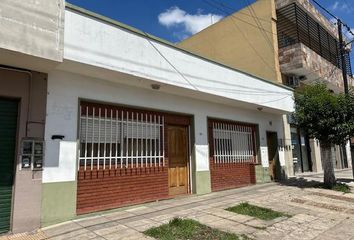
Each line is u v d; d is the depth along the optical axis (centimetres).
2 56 542
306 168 1775
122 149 788
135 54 743
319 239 567
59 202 643
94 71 695
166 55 823
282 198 942
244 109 1251
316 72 1566
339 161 2197
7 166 589
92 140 730
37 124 623
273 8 1542
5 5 512
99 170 734
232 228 612
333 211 790
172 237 541
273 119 1427
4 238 548
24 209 588
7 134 596
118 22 711
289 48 1485
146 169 845
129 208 774
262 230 607
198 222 639
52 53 564
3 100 600
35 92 629
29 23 538
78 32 637
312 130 1161
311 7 1680
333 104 1104
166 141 916
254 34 1591
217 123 1120
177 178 950
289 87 1409
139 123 843
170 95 938
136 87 838
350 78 2050
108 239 531
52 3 576
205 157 1030
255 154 1302
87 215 690
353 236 586
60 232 577
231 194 1002
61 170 654
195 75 905
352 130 1105
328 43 1900
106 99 759
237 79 1076
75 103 698
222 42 1747
